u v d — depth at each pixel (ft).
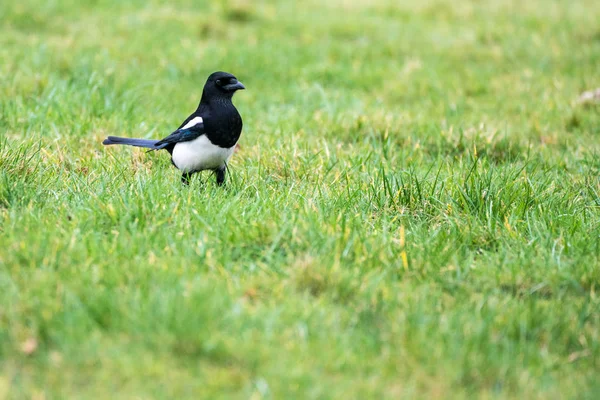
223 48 67.77
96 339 23.62
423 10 89.15
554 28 80.64
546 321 26.50
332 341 24.56
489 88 61.77
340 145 45.70
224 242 30.32
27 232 29.48
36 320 24.27
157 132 46.55
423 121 51.01
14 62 57.26
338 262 28.76
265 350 23.71
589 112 55.42
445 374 23.49
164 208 32.35
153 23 75.31
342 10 88.43
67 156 40.29
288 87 60.90
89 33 70.13
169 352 23.48
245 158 42.60
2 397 21.45
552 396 23.15
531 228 33.96
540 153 46.52
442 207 35.50
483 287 28.94
